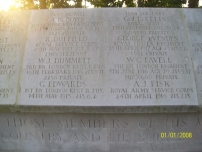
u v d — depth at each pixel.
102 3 3.11
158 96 0.83
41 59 0.89
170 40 0.92
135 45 0.90
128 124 0.86
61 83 0.85
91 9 0.97
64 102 0.83
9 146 0.88
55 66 0.88
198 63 0.88
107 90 0.84
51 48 0.90
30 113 0.86
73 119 0.86
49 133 0.87
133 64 0.87
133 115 0.85
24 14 0.97
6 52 0.91
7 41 0.93
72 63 0.88
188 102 0.82
